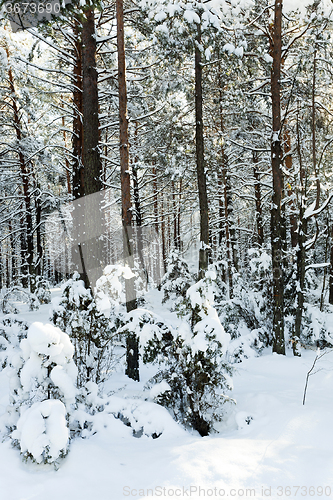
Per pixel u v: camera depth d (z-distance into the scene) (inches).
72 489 104.7
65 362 135.8
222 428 164.7
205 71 343.3
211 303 173.0
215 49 272.5
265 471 113.0
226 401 171.8
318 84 319.9
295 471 112.9
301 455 122.0
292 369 244.2
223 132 414.9
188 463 115.7
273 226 295.9
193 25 243.0
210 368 163.9
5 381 209.0
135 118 366.6
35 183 601.6
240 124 422.9
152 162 626.5
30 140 514.0
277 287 288.0
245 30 297.0
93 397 158.7
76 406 145.5
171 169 434.9
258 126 444.1
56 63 420.8
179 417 166.4
